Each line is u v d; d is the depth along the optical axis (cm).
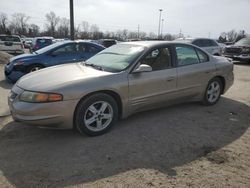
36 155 389
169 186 322
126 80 470
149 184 325
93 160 377
